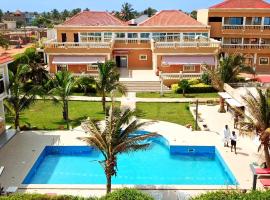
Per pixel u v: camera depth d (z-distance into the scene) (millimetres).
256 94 30562
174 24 53594
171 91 44406
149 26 52906
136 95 42562
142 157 25906
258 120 20891
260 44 54906
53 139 27578
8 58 28266
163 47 48281
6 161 23422
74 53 48219
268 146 21328
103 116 34094
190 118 33625
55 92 30891
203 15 58000
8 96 28469
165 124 31609
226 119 33219
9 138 27438
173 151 26312
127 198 14672
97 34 53250
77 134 28844
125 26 53062
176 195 19344
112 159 18016
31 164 23031
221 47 52344
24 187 20094
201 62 47281
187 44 48219
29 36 104125
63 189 20062
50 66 48656
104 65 34031
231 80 36031
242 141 26859
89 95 42469
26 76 41062
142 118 33406
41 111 36500
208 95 42531
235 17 55062
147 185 20531
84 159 25516
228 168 22375
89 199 15047
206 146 26109
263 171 19750
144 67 54500
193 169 24047
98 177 22812
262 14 54688
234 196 14359
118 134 17875
